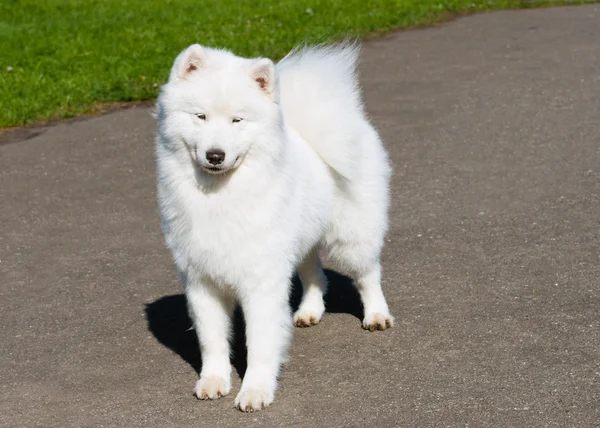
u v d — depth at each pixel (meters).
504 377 8.14
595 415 7.38
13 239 12.76
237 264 7.87
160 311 10.28
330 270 11.44
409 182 14.51
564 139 16.42
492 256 11.27
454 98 19.92
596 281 10.27
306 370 8.59
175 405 8.02
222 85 7.47
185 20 29.52
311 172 8.62
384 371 8.45
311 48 9.43
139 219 13.44
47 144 17.53
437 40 27.00
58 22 29.25
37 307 10.45
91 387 8.45
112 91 20.97
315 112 8.77
